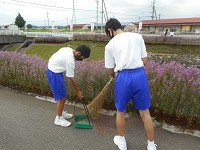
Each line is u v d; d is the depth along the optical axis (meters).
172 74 4.25
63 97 3.57
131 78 2.71
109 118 3.98
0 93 5.40
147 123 2.86
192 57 15.23
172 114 3.87
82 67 4.75
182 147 3.08
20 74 5.70
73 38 27.73
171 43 20.53
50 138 3.29
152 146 2.91
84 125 3.59
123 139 3.07
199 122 3.63
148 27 50.97
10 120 3.87
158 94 3.94
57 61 3.42
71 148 3.05
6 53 6.33
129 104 4.21
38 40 28.52
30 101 4.83
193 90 3.59
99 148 3.06
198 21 44.38
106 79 4.43
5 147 3.04
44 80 5.20
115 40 2.80
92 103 3.83
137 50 2.77
